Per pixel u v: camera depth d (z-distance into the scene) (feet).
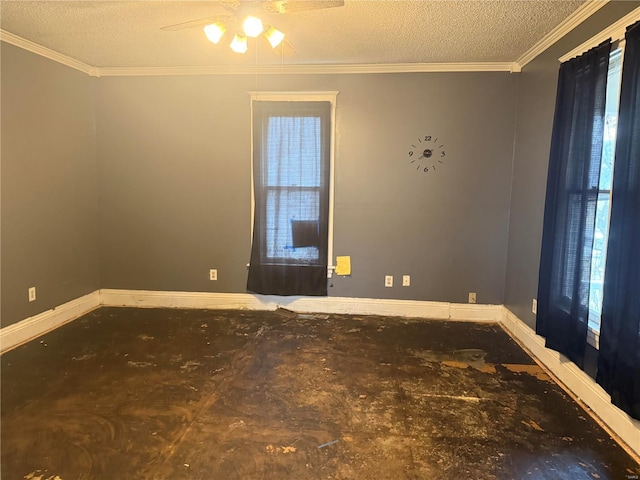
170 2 8.59
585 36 8.79
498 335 12.26
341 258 13.92
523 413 8.07
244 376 9.46
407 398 8.57
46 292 12.13
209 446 6.98
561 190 9.09
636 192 6.64
